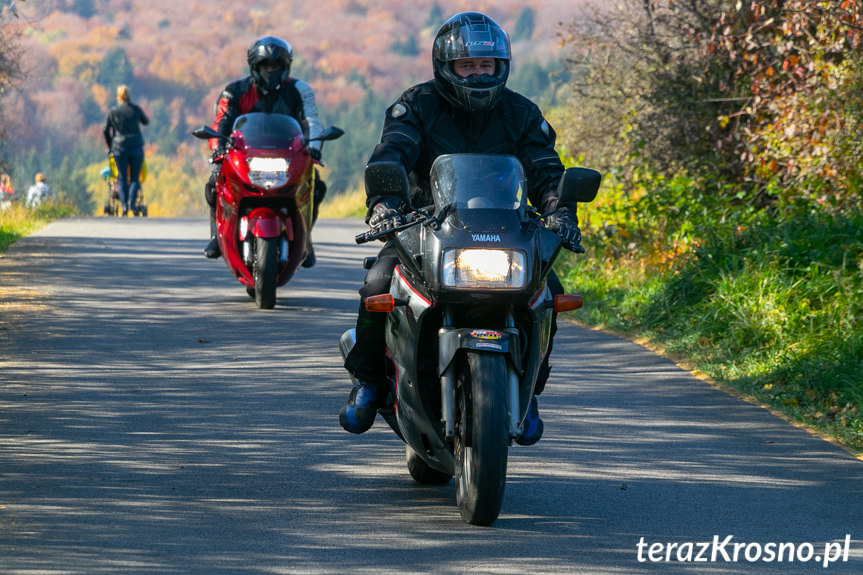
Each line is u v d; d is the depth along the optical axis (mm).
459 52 21266
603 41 67375
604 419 28938
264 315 41781
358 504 21891
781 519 21562
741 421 28969
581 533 20500
